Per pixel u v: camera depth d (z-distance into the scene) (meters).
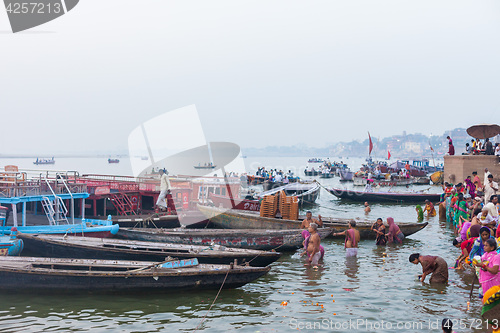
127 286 11.84
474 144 35.19
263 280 13.61
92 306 11.15
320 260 16.27
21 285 11.98
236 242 16.91
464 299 11.52
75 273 11.70
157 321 10.16
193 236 16.91
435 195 38.72
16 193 16.61
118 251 14.05
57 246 14.69
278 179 50.47
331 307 11.07
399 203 39.12
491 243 9.28
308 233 16.72
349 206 37.41
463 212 20.44
